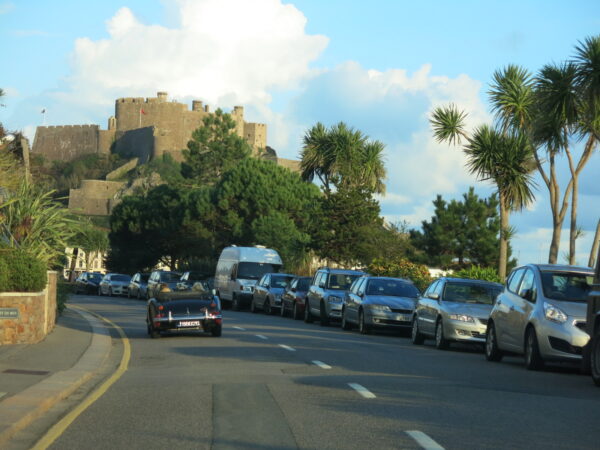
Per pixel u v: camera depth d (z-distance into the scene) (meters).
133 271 106.50
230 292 57.59
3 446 10.41
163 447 10.23
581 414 12.60
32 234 29.92
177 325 28.75
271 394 14.62
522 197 38.97
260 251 57.69
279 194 87.81
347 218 58.25
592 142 33.06
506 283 22.94
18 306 24.31
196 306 29.05
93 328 32.75
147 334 31.30
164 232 98.44
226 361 20.81
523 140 38.22
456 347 28.80
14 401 13.19
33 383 15.52
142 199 109.00
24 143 36.50
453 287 27.72
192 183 123.31
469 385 16.09
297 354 22.66
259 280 53.12
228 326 36.19
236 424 11.70
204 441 10.56
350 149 61.09
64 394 14.66
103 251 114.25
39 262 25.20
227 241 91.94
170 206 103.31
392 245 58.97
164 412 12.84
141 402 13.92
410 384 16.06
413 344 29.17
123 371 18.98
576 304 19.66
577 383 17.30
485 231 67.38
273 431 11.16
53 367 18.52
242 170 91.38
